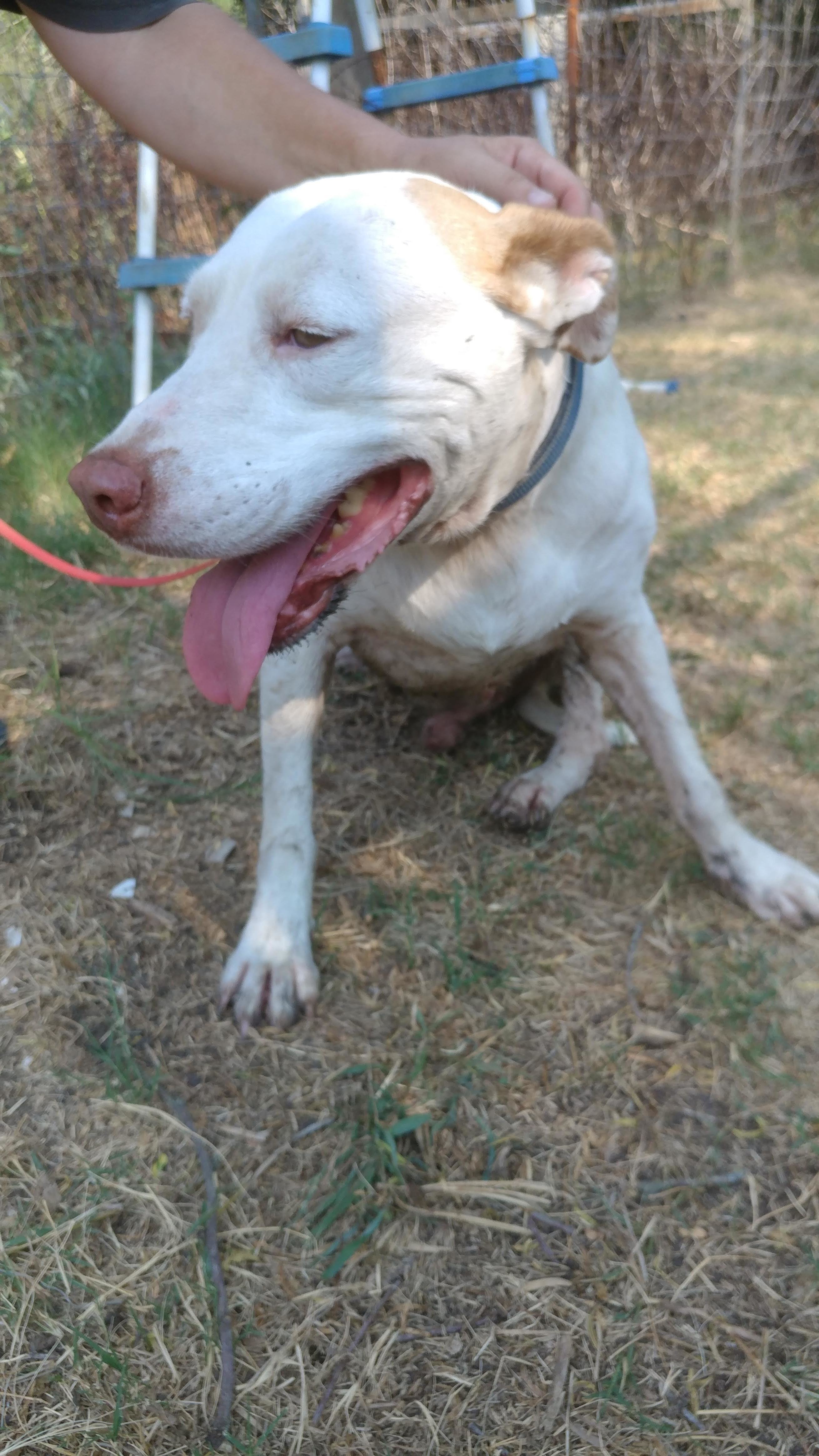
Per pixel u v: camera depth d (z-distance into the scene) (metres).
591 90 2.58
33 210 1.63
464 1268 0.56
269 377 0.54
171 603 1.16
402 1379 0.51
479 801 0.90
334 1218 0.57
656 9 2.57
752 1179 0.60
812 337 2.22
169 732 0.95
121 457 0.53
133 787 0.88
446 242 0.54
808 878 0.78
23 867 0.80
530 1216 0.58
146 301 1.39
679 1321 0.53
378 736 0.98
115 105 0.77
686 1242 0.57
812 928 0.77
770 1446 0.49
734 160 2.74
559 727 0.96
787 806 0.89
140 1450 0.47
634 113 2.69
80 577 0.72
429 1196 0.59
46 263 1.65
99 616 1.13
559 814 0.88
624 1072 0.66
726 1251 0.57
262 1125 0.62
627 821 0.87
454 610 0.70
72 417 1.42
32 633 1.09
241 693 0.55
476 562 0.68
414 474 0.59
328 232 0.53
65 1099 0.63
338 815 0.87
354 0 1.45
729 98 2.77
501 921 0.77
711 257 2.82
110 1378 0.50
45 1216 0.56
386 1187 0.59
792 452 1.58
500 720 1.02
